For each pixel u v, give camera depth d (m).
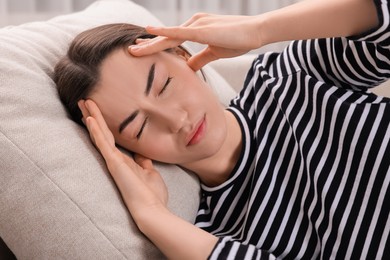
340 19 0.90
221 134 0.98
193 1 2.16
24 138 0.85
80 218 0.83
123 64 0.94
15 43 0.99
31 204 0.83
